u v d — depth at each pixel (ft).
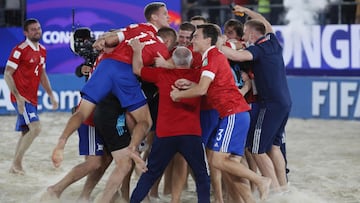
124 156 72.43
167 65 70.79
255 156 79.41
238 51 76.48
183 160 74.54
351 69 152.46
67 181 76.38
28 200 81.00
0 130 139.03
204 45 70.03
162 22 77.15
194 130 69.82
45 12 160.86
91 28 159.94
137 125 72.38
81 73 82.23
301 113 152.25
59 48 161.48
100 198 74.69
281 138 82.53
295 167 102.37
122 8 158.92
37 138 127.95
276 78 77.71
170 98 69.67
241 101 71.41
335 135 131.75
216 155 71.20
